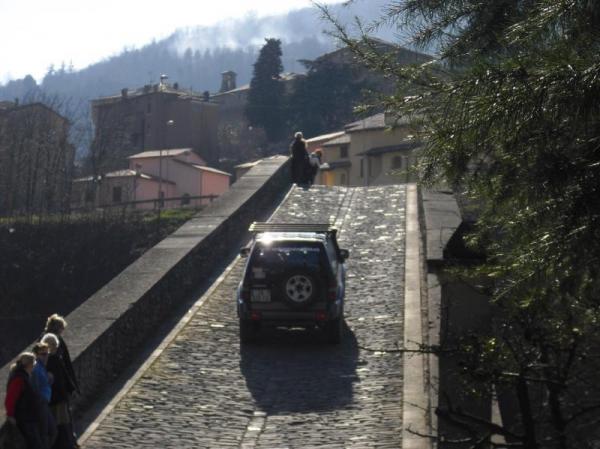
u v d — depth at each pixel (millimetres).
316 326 17328
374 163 73688
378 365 15477
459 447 9477
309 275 16969
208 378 15094
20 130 72062
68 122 77812
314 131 88500
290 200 33219
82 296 56688
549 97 4781
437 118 5477
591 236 4945
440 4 6074
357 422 12734
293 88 103812
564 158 5086
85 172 84188
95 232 58656
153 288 17953
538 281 5270
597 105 4727
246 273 17172
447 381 9703
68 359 12227
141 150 115188
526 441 6379
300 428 12633
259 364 15883
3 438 11086
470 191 5844
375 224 28312
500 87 4898
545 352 6531
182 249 21125
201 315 19109
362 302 19672
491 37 5969
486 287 6801
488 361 6652
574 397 7043
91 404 13891
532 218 5387
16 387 11086
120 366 15625
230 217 25719
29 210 65312
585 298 5586
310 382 14734
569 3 4852
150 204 85250
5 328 54406
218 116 121438
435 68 5805
